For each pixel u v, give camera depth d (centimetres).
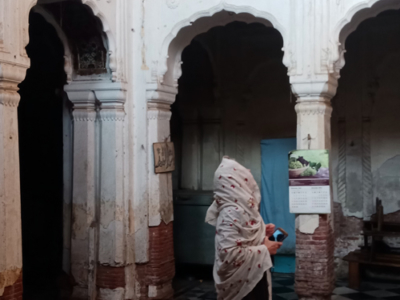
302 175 633
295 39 638
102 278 701
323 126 635
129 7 711
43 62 902
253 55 919
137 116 719
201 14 689
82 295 709
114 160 695
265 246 284
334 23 624
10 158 512
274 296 748
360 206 841
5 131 507
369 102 842
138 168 718
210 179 934
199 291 793
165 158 729
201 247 864
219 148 933
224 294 280
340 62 650
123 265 700
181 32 714
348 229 847
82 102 708
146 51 715
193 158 942
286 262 887
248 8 663
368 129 843
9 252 508
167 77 724
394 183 827
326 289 627
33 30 866
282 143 902
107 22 672
